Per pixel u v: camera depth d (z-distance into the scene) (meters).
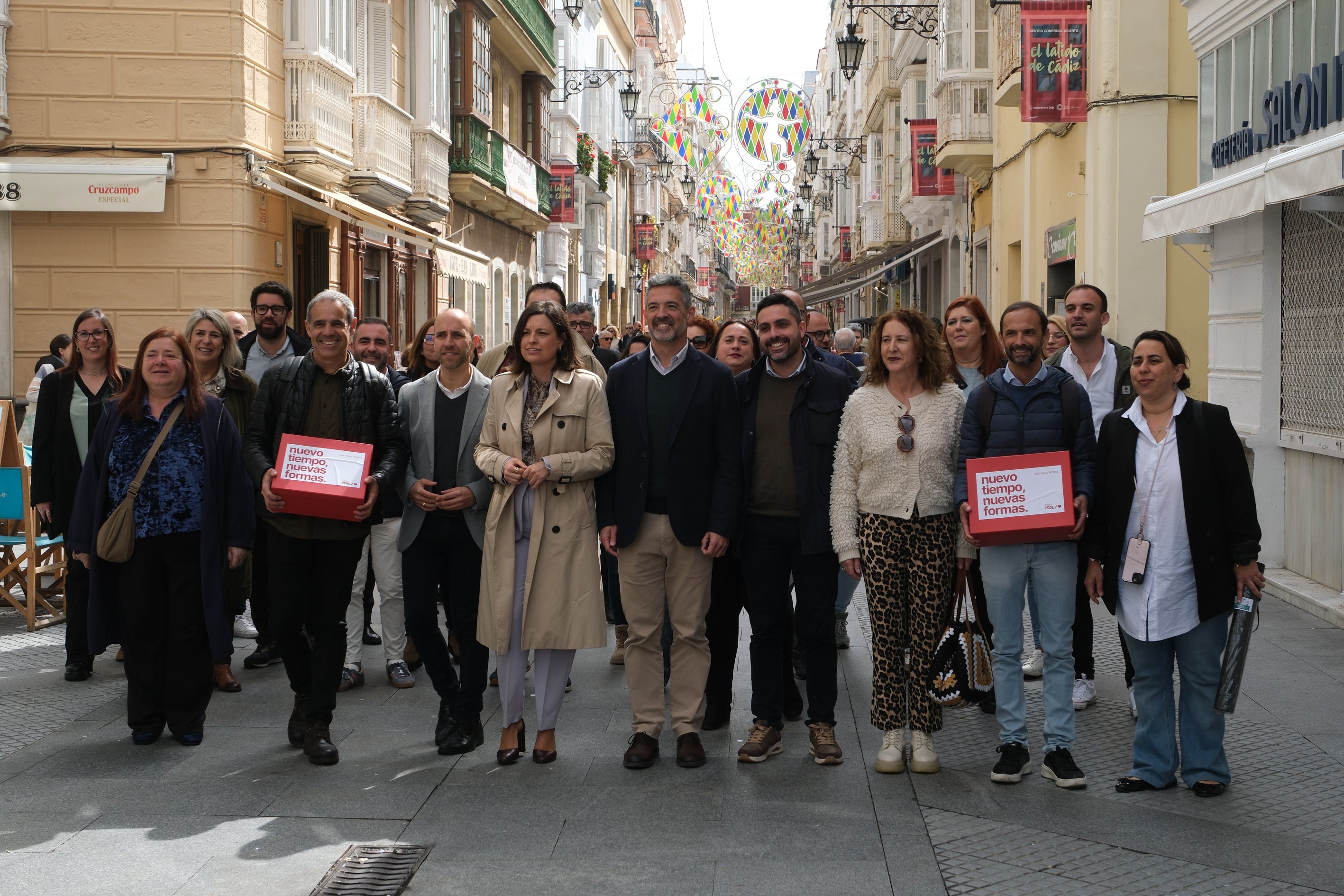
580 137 36.56
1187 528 4.91
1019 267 19.52
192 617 5.73
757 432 5.50
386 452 5.57
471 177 21.66
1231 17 10.24
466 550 5.59
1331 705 6.17
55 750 5.64
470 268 23.83
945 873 4.21
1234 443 4.93
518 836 4.56
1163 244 13.52
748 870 4.24
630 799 4.96
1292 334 8.90
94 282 13.38
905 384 5.34
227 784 5.16
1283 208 8.99
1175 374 4.99
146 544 5.70
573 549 5.39
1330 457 8.36
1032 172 17.78
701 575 5.46
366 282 18.42
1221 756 5.01
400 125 17.95
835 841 4.50
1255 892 4.04
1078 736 5.82
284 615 5.51
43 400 7.07
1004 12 16.89
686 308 5.41
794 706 6.24
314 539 5.45
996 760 5.50
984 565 5.20
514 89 27.70
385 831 4.62
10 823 4.69
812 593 5.45
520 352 5.48
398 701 6.55
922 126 23.98
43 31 13.19
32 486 7.07
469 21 21.47
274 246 14.36
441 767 5.41
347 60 16.00
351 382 5.56
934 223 28.25
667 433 5.39
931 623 5.27
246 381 6.99
